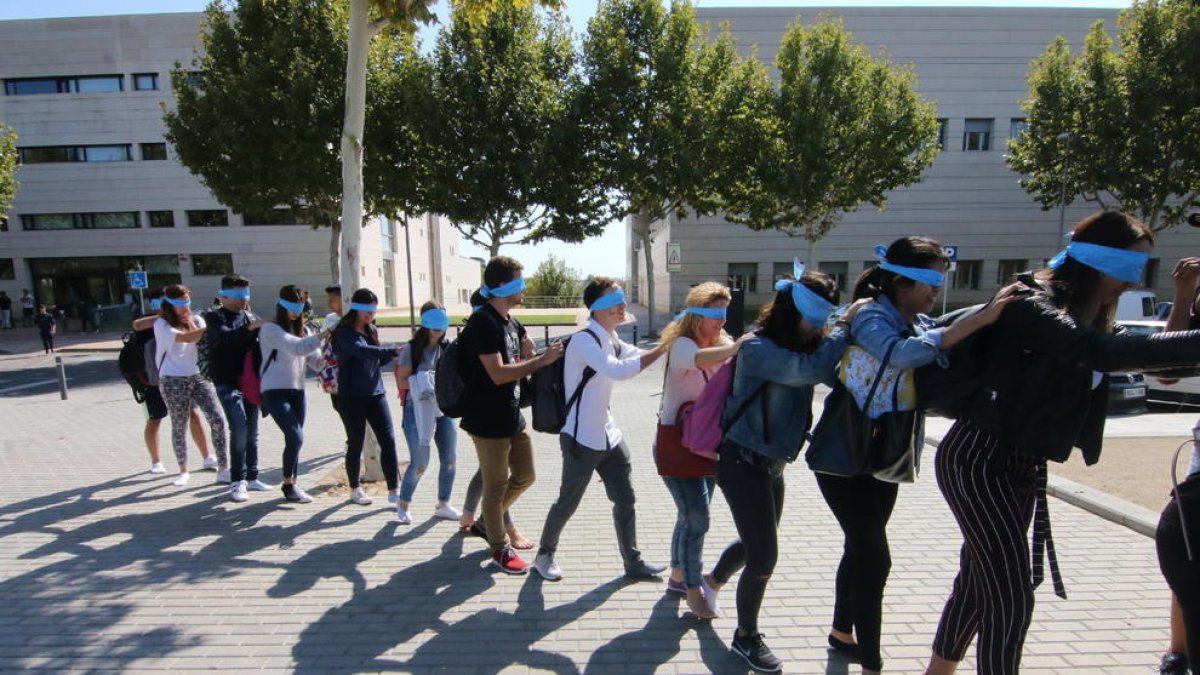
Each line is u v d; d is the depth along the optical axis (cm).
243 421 541
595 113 1914
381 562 412
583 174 1947
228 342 529
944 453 232
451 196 1834
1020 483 222
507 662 297
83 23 3127
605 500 541
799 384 262
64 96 3177
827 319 265
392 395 1171
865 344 237
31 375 1608
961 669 289
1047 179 2397
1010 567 217
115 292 3300
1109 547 421
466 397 378
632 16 1933
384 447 517
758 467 282
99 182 3222
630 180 1930
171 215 3250
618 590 371
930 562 403
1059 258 221
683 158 1889
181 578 388
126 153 3219
